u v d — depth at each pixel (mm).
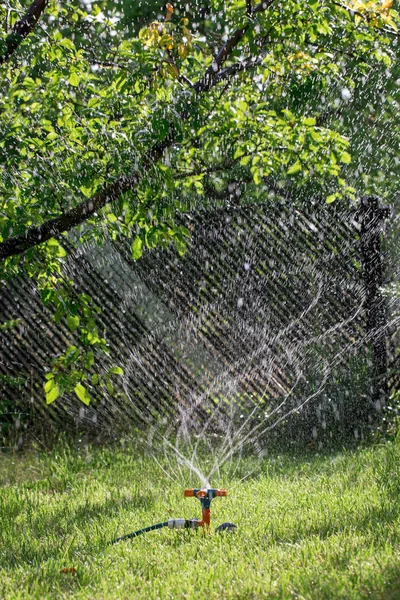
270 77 9805
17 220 7027
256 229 10797
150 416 11086
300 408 10125
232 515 6359
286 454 9484
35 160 7000
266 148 8102
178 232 7180
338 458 8719
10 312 11555
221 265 10906
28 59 8531
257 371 10570
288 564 4672
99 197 7066
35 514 7227
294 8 7770
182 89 7191
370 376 10117
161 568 4973
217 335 10852
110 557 5391
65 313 7762
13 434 11164
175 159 8297
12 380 11156
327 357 10273
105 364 11148
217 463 9258
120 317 11156
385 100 13266
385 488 6734
